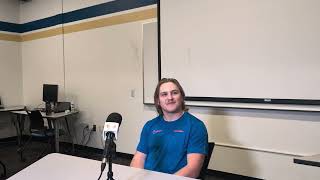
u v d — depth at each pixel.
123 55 4.37
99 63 4.69
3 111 5.42
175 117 1.89
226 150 3.37
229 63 3.18
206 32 3.32
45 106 5.11
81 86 4.98
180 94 1.88
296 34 2.74
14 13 5.86
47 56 5.49
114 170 1.62
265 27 2.91
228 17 3.15
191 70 3.47
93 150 4.88
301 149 2.85
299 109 2.76
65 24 5.12
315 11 2.63
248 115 3.17
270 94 2.93
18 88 6.00
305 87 2.71
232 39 3.14
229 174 3.37
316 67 2.64
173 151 1.81
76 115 5.07
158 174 1.55
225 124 3.35
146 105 4.14
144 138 1.95
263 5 2.91
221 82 3.25
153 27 3.94
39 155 4.66
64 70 5.21
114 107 4.55
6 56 5.77
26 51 5.92
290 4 2.75
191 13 3.42
